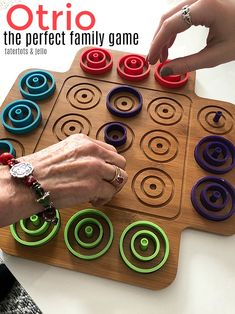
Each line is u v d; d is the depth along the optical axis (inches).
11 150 15.4
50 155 13.0
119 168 13.7
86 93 17.4
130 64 18.2
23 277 12.8
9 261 13.1
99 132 16.2
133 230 13.6
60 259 13.0
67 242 13.2
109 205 14.1
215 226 13.8
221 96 17.8
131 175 14.9
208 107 17.1
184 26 15.6
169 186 14.7
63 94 17.3
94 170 13.0
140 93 17.4
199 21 15.3
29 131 16.1
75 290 12.6
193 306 12.4
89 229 13.2
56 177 12.6
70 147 13.3
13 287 23.0
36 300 12.4
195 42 19.9
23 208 12.1
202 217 14.0
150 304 12.4
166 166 15.2
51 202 12.4
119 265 12.9
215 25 15.3
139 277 12.7
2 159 12.9
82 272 12.8
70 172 12.7
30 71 17.9
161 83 17.7
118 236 13.4
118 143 15.5
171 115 16.7
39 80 17.7
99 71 17.9
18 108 16.4
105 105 17.0
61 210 13.8
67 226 13.4
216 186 14.4
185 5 16.3
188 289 12.7
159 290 12.6
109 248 13.1
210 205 13.9
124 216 13.8
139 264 12.9
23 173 12.1
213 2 14.9
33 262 13.1
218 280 12.9
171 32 15.9
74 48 19.7
